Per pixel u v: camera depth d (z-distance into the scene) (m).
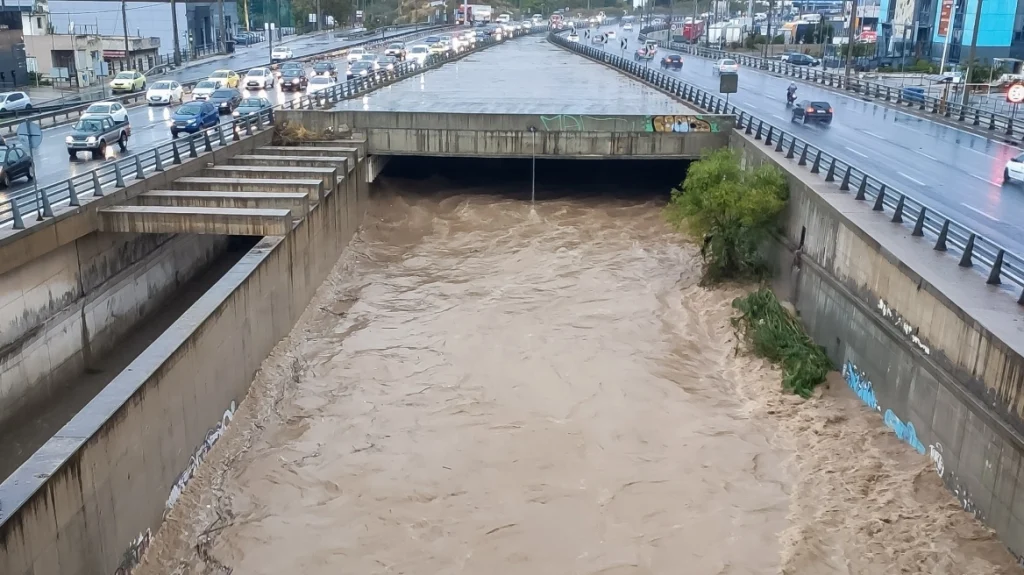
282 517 20.83
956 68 82.81
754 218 35.00
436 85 71.31
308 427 25.20
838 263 28.95
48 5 107.62
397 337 32.06
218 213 31.17
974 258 24.00
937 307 21.61
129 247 34.03
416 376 28.69
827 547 19.50
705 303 35.19
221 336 24.09
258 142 45.38
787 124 53.66
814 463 23.14
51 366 28.59
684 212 36.62
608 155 48.62
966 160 42.31
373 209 49.06
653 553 19.47
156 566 19.03
